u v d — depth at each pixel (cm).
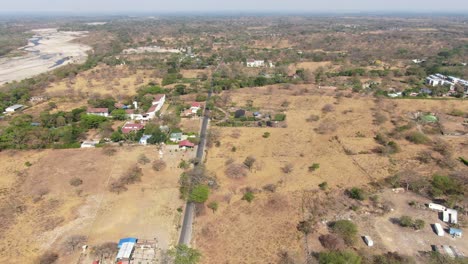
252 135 9169
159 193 6438
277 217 5675
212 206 5875
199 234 5300
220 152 8162
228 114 10925
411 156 7769
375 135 9025
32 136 8588
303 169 7269
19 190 6544
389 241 5047
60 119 9819
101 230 5384
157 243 5088
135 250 4922
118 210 5912
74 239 5141
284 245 5019
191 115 10719
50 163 7612
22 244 5072
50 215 5769
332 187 6519
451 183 6288
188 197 6228
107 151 8106
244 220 5612
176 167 7419
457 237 5119
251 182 6781
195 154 8062
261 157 7875
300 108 11331
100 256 4822
